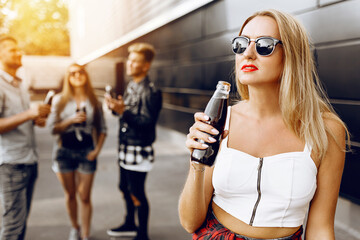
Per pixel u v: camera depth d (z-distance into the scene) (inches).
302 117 47.1
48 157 261.6
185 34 276.1
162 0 323.6
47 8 1147.9
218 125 43.7
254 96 49.8
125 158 114.1
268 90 48.5
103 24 621.9
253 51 45.9
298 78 46.3
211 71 233.8
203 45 244.4
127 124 112.2
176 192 180.2
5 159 93.3
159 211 153.8
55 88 878.4
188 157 258.2
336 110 127.6
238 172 46.7
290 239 46.5
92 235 128.6
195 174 45.5
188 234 130.3
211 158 43.9
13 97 96.3
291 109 46.5
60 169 115.0
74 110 111.7
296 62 45.8
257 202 46.4
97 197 171.6
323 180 47.1
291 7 146.6
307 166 45.7
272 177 45.8
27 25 1075.9
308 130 46.1
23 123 96.4
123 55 487.2
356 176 120.0
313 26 135.2
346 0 120.0
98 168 229.0
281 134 48.4
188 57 273.6
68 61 908.6
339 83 125.7
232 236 47.3
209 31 233.5
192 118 272.8
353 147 121.1
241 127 50.3
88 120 112.5
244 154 47.1
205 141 43.0
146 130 112.3
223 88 44.1
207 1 231.0
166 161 245.9
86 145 113.7
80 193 117.6
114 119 495.8
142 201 116.8
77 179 118.0
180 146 297.7
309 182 45.8
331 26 127.0
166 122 337.7
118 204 161.8
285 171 45.6
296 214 46.3
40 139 337.4
